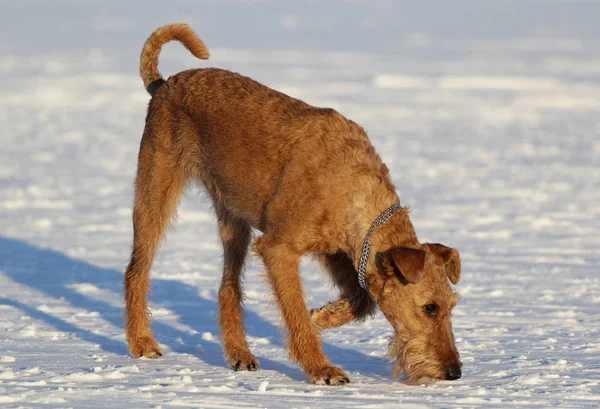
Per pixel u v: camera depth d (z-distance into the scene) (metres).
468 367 8.45
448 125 30.25
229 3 124.44
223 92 9.38
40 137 27.47
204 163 9.44
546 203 18.36
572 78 41.88
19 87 38.72
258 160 8.74
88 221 16.86
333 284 8.88
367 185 8.20
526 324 10.24
